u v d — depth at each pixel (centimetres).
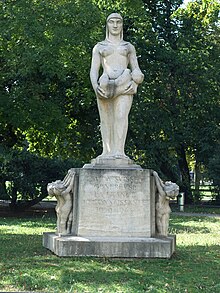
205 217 2277
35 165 2427
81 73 2211
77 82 2425
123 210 1059
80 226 1055
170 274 882
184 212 2669
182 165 3428
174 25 3284
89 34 2036
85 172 1064
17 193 2484
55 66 1972
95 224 1053
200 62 3155
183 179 3397
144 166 3075
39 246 1176
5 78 2134
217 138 3244
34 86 2170
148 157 3055
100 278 838
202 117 3253
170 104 3212
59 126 2252
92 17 2030
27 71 1975
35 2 1975
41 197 2486
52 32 1975
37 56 1938
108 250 1003
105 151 1120
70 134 2766
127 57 1142
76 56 2072
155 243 1010
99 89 1092
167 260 997
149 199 1068
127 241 1009
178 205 2852
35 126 2264
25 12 1927
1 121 2169
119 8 2423
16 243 1241
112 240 1016
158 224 1089
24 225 1819
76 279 828
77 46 2038
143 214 1062
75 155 2833
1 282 805
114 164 1088
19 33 1931
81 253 1004
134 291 761
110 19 1146
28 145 2933
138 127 2964
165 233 1094
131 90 1095
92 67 1132
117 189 1061
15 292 714
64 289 772
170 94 3206
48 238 1111
